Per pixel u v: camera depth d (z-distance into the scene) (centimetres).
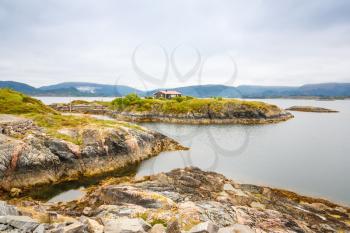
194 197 2867
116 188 2836
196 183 3403
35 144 3944
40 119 4984
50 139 4153
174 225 1769
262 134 8456
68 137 4400
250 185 3472
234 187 3412
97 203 2862
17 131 4175
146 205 2484
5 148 3600
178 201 2705
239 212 2377
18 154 3638
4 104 6581
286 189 3603
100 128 4828
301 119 13462
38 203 2903
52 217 1814
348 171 4422
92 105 16188
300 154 5659
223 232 1733
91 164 4272
